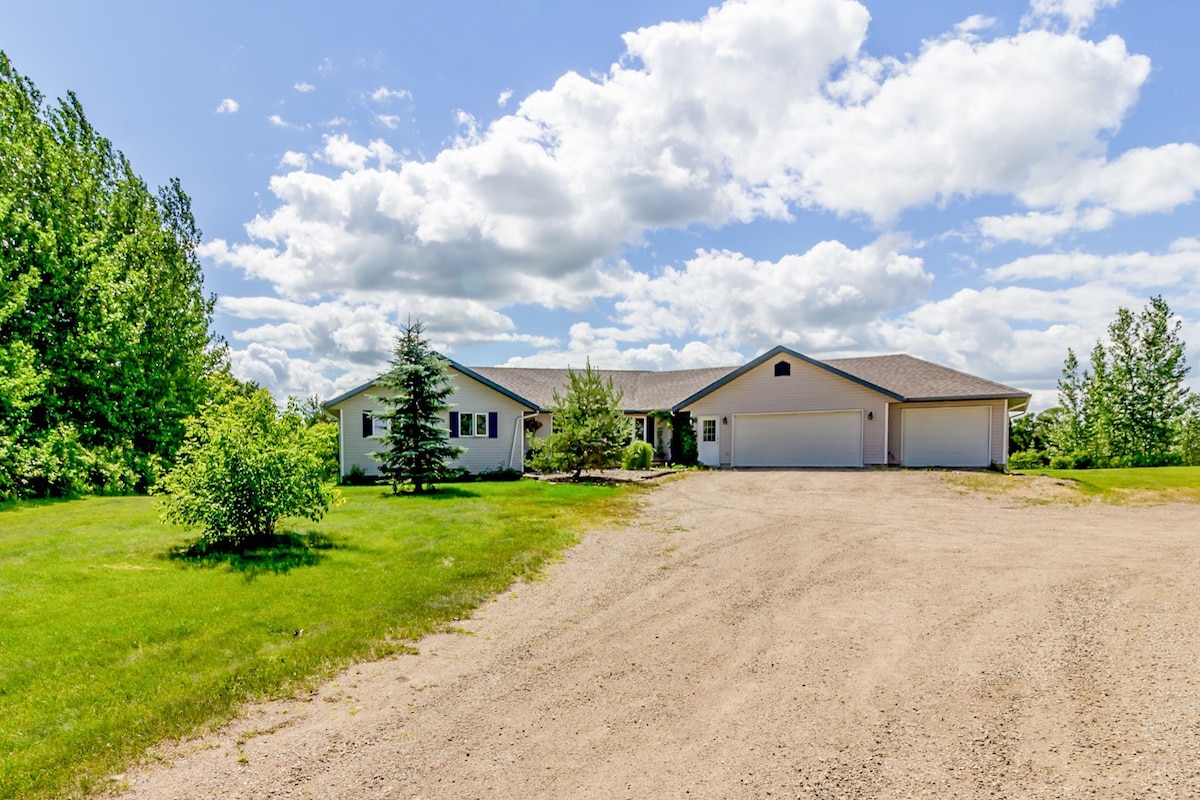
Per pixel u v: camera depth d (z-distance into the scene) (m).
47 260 17.64
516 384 28.20
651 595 7.38
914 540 10.11
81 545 9.55
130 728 4.15
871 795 3.19
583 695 4.65
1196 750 3.45
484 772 3.59
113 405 19.09
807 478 19.42
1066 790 3.14
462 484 19.36
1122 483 17.12
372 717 4.36
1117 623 5.62
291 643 5.78
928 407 22.77
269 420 10.05
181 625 6.14
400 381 17.20
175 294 23.48
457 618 6.64
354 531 11.09
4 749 3.86
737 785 3.35
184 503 9.23
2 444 15.03
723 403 25.22
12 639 5.67
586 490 17.30
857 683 4.62
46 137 19.38
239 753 3.86
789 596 7.08
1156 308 30.00
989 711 4.06
